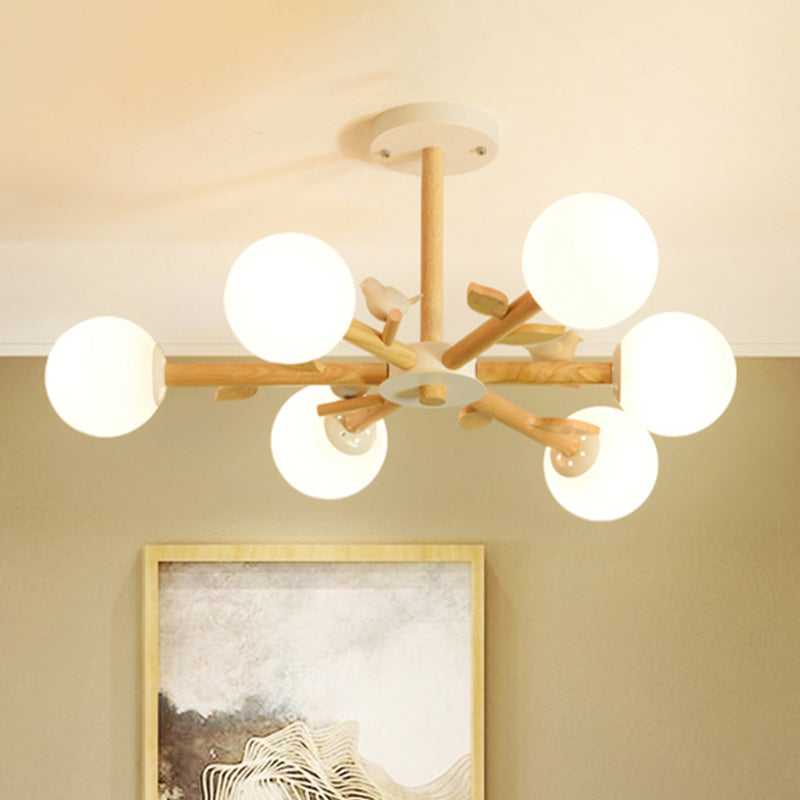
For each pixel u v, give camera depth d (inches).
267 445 129.6
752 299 119.6
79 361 60.3
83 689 125.1
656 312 123.8
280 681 124.3
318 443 71.6
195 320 125.3
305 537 128.1
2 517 127.6
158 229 101.8
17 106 75.5
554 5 63.2
